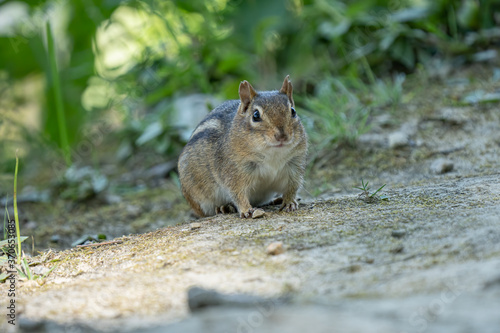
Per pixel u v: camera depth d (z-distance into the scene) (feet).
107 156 54.90
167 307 17.44
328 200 30.42
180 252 23.17
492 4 52.16
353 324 13.58
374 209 26.50
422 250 19.69
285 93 29.81
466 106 42.52
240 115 29.50
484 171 33.19
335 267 19.22
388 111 44.39
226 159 29.76
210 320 14.96
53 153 56.90
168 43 56.54
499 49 50.08
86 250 26.91
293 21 56.85
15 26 57.72
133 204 43.01
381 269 18.45
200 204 33.42
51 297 20.15
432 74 48.93
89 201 44.65
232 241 23.66
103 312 17.84
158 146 48.88
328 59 52.80
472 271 16.52
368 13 53.62
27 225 40.42
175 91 53.01
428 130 40.83
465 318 13.32
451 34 52.03
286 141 27.45
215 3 56.29
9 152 56.08
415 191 29.50
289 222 26.02
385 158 38.70
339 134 41.04
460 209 24.13
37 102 61.82
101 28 57.31
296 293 17.21
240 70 54.60
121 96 57.06
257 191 30.83
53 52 48.06
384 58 51.70
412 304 14.70
